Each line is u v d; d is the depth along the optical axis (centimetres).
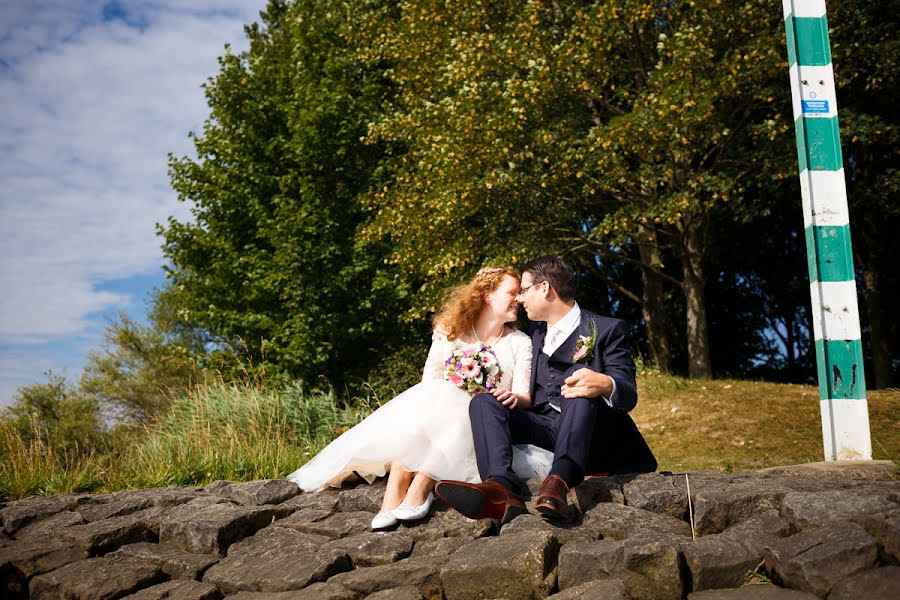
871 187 1355
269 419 795
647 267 1455
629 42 1296
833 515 236
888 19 1201
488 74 1338
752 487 282
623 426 325
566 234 1457
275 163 1689
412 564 268
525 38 1219
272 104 1700
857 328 405
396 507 312
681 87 1090
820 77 431
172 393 963
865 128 1126
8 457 638
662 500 289
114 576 294
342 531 313
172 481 591
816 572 209
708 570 228
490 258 1309
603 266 1927
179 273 1739
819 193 420
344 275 1504
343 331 1499
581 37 1207
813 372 2144
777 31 1082
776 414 955
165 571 306
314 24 1731
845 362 403
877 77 1188
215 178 1667
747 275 2130
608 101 1359
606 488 300
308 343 1446
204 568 303
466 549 267
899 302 1730
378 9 1712
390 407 336
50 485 581
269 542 319
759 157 1206
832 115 428
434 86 1462
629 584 230
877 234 1545
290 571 278
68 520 368
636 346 2111
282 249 1494
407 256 1391
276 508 351
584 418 285
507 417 307
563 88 1254
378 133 1442
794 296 2078
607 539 254
